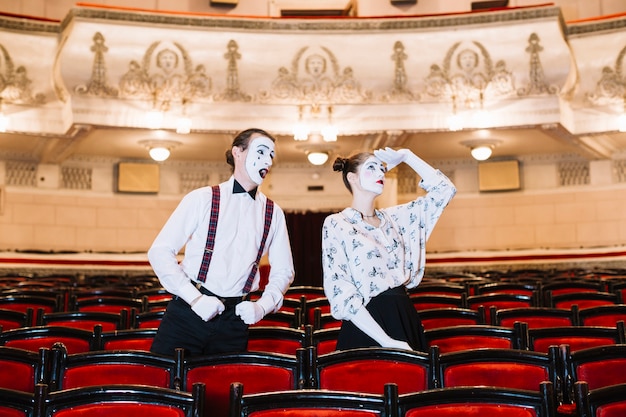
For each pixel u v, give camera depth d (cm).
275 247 460
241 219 444
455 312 566
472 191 1653
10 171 1538
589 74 1317
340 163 464
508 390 296
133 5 1683
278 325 612
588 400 293
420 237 461
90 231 1580
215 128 1306
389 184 1560
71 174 1579
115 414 302
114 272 1525
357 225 448
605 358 370
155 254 429
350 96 1306
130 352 383
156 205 1614
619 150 1590
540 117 1291
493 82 1283
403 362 375
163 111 1292
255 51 1271
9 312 610
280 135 1345
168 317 437
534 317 565
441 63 1282
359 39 1273
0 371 383
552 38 1251
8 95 1288
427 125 1314
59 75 1255
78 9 1209
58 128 1327
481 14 1255
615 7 1669
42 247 1548
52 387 375
